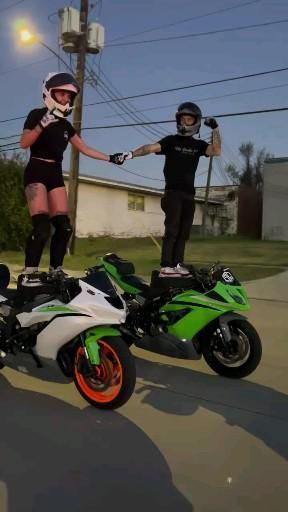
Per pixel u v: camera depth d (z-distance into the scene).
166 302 4.98
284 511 2.80
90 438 3.69
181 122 5.71
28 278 4.56
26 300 4.54
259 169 56.28
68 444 3.59
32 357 4.66
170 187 5.85
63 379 4.93
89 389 4.28
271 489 3.03
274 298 9.49
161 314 5.00
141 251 21.81
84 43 18.70
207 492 2.99
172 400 4.44
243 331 4.91
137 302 5.17
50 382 4.85
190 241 29.39
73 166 19.03
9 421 3.97
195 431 3.82
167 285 4.99
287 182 34.31
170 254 5.74
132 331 5.05
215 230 40.28
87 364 4.20
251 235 38.97
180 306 4.86
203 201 39.44
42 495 2.94
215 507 2.83
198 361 5.61
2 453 3.45
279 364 5.50
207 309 4.75
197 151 5.85
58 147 4.89
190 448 3.54
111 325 4.27
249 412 4.19
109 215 30.91
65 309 4.15
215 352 5.09
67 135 4.95
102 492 2.98
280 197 34.59
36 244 4.74
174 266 5.64
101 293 4.14
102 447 3.54
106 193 30.67
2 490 2.99
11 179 22.06
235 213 40.03
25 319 4.44
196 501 2.89
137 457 3.40
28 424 3.91
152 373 5.18
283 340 6.50
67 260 17.47
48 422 3.96
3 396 4.50
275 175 34.72
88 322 4.05
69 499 2.90
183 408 4.27
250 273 13.22
